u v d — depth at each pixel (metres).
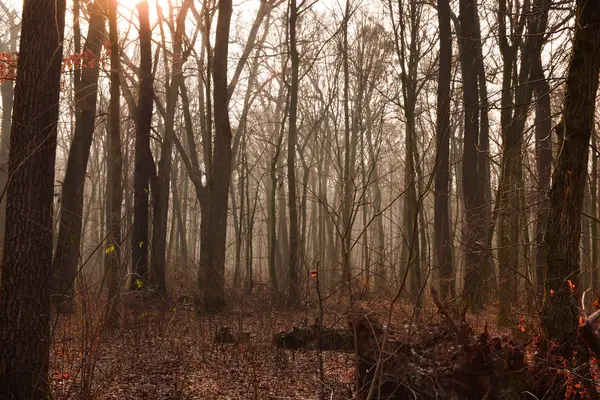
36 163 6.08
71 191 14.77
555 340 5.79
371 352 5.98
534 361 5.91
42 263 6.05
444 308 6.17
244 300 11.96
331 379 7.24
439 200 15.19
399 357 5.83
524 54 14.19
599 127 17.27
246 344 9.64
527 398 5.63
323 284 10.16
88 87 15.30
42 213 6.10
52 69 6.27
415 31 20.41
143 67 17.59
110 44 14.59
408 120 15.34
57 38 6.33
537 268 10.79
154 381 7.64
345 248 5.66
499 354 5.79
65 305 7.70
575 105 6.11
